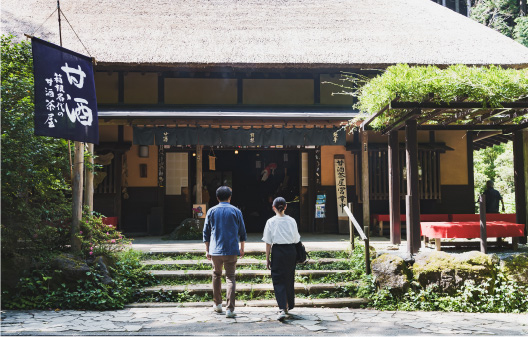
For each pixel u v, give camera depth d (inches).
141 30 502.9
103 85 469.7
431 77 261.7
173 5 566.9
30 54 300.8
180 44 476.7
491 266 272.1
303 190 500.4
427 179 483.2
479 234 321.1
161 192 487.5
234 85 477.1
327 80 481.1
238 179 639.1
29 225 266.8
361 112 346.6
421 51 475.2
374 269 279.4
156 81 472.4
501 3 1110.4
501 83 256.7
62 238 297.3
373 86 285.6
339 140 434.3
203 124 426.9
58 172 303.3
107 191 469.7
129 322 216.4
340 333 198.8
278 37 498.0
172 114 411.2
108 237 301.3
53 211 287.6
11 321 215.3
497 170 793.6
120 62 440.8
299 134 433.4
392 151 345.1
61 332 195.9
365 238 289.1
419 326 215.0
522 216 365.7
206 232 235.6
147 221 479.2
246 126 452.4
